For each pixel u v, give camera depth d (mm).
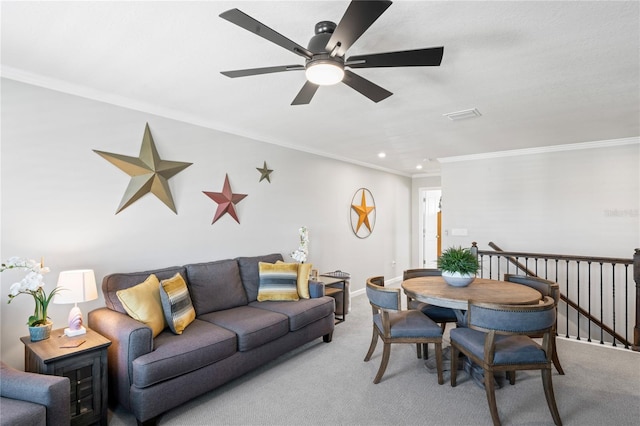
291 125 3854
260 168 4312
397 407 2498
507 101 3062
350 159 5902
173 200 3416
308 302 3621
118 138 3018
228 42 2090
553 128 3924
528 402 2566
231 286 3531
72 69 2453
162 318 2672
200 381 2479
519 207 5141
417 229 7980
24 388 1780
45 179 2613
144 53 2229
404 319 3004
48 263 2619
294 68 1834
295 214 4844
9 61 2332
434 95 2918
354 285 6109
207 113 3439
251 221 4199
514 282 3457
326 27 1799
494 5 1697
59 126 2682
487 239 5406
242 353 2801
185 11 1771
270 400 2594
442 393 2693
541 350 2348
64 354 2064
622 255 4445
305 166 5027
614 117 3506
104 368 2248
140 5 1721
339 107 3246
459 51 2156
